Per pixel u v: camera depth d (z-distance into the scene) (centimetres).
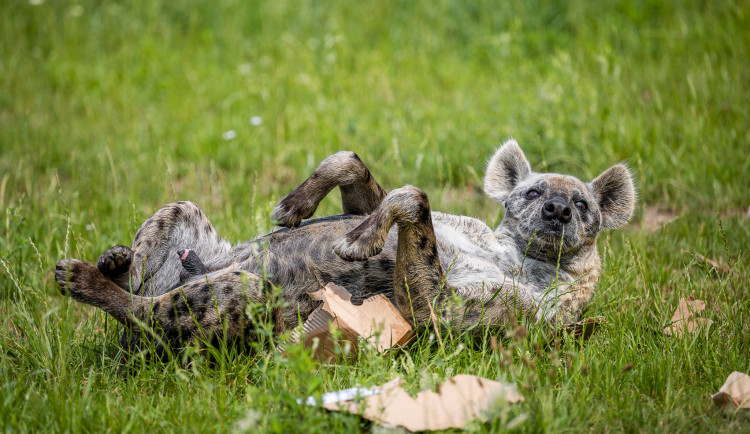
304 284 1559
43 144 2927
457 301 1419
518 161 1914
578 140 2753
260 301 1434
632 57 3494
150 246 1592
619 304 1731
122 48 3950
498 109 3041
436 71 3672
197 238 1659
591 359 1459
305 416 1188
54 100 3447
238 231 2098
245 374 1427
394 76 3609
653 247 2144
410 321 1516
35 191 2470
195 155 2938
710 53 3388
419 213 1455
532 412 1270
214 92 3566
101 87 3603
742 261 2019
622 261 1959
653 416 1307
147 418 1282
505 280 1589
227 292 1434
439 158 2525
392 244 1596
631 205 1902
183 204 1653
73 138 3016
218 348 1458
